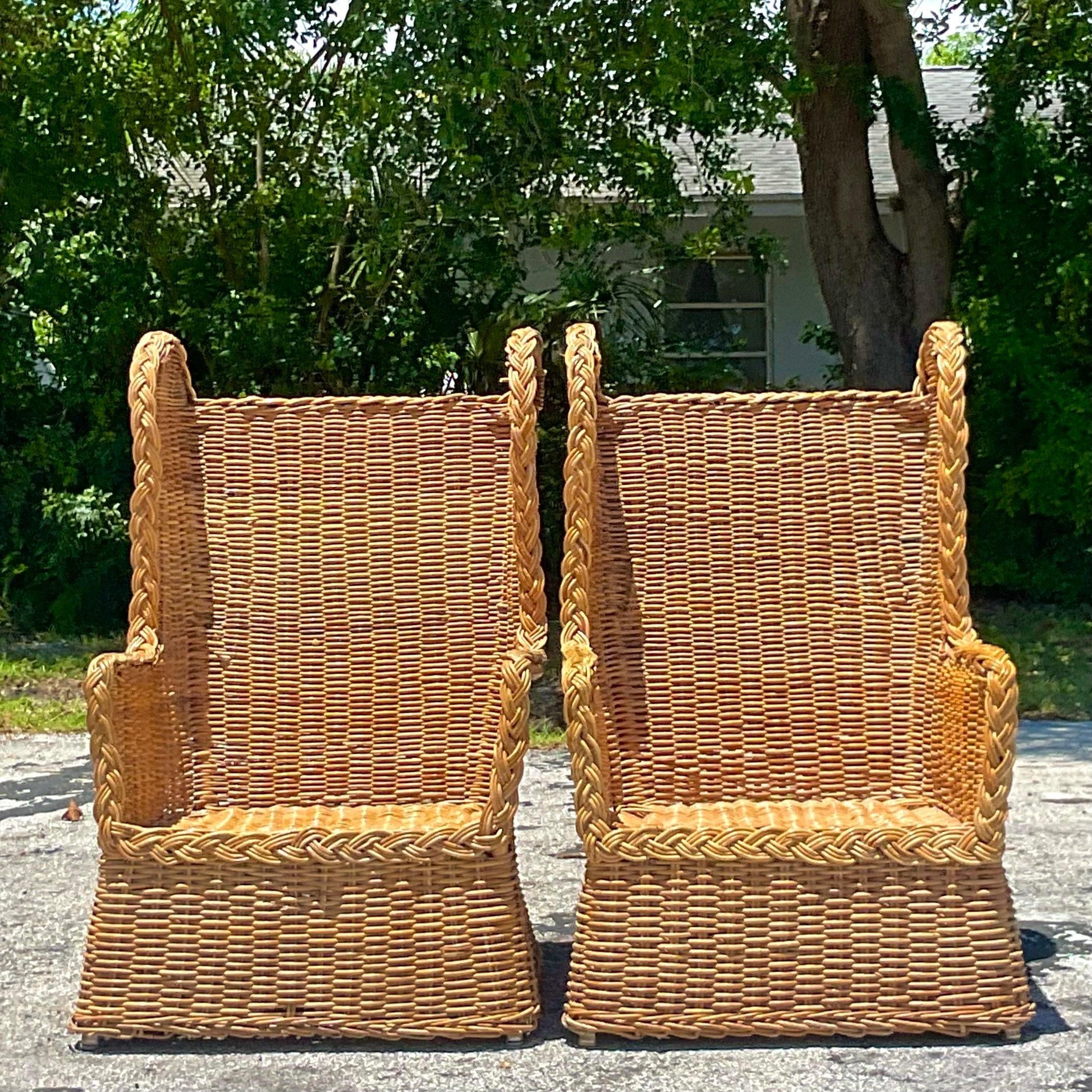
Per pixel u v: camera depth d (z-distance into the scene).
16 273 9.70
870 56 9.39
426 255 8.88
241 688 3.61
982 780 3.03
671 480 3.67
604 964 3.05
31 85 9.18
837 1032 3.03
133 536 3.45
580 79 8.06
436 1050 3.08
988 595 10.72
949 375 3.49
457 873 3.08
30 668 8.50
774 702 3.61
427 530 3.64
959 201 9.91
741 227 9.95
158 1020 3.06
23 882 4.44
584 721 3.05
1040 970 3.58
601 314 9.26
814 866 3.03
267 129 9.37
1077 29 9.20
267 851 3.05
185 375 3.68
